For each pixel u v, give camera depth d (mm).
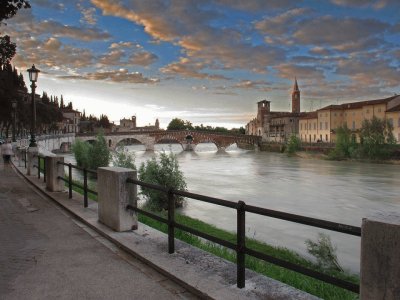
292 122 127312
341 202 31297
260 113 156125
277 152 111625
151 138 121562
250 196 33812
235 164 69750
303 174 51938
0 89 44781
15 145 40125
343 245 16984
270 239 17750
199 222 16297
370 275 2973
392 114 83875
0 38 19844
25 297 4422
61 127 149375
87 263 5547
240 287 4449
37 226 7824
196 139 126938
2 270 5285
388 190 37594
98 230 7215
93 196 13859
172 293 4500
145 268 5328
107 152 42062
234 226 19141
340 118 102438
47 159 12617
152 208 20812
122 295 4449
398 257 2791
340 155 78125
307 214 26812
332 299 5949
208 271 4988
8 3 14445
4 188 13609
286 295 4246
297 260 11859
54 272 5195
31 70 19062
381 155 71250
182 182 23797
